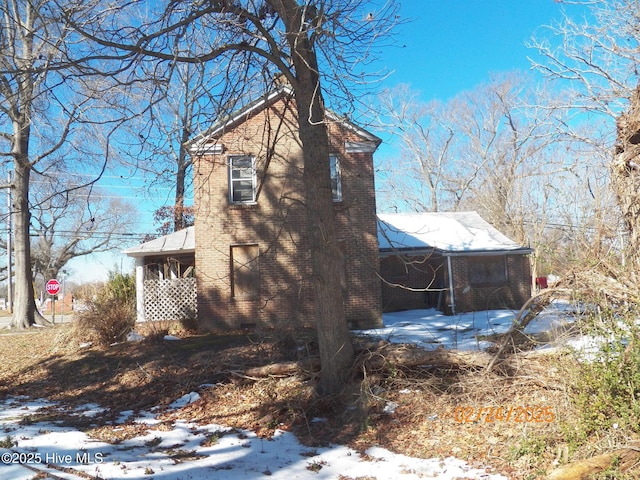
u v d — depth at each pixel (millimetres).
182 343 16844
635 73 11969
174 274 22594
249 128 18688
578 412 7215
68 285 59438
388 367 10344
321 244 10445
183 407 11539
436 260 25969
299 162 20062
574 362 7492
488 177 38781
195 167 19703
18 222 26594
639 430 6457
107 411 11531
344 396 10242
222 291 19859
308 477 7285
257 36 10906
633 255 7676
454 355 9961
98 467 7441
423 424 8914
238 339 16531
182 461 7965
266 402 10805
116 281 21734
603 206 9820
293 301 19766
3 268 51031
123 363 15086
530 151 38281
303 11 9492
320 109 10625
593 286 7398
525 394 8742
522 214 33094
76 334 18016
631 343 6633
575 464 6145
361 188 20141
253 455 8328
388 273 26094
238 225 20031
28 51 14242
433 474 7074
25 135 24609
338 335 10516
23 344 19266
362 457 8125
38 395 13359
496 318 20438
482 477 6812
